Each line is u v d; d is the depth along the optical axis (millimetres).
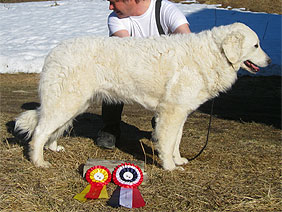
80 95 3428
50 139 3777
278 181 3283
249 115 6371
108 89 3541
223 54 3396
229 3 17234
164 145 3451
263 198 2932
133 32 3969
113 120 4109
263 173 3477
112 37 3551
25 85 9055
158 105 3502
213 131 5074
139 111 6535
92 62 3412
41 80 3479
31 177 3225
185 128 5211
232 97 7906
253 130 5207
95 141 4379
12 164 3498
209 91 3486
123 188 3004
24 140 4258
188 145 4367
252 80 9492
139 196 2912
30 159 3568
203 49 3383
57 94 3393
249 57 3500
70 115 3475
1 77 9883
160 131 3451
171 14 3789
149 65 3389
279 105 7242
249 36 3395
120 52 3418
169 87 3352
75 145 4184
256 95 8109
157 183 3195
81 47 3416
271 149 4234
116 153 4004
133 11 3818
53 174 3314
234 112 6605
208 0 17781
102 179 3111
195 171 3508
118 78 3455
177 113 3398
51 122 3445
